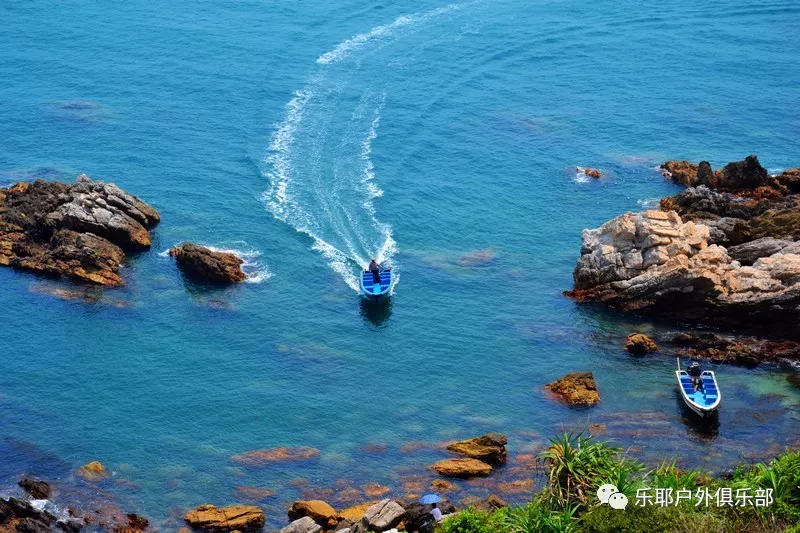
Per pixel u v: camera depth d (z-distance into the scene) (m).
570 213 119.19
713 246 100.19
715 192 116.88
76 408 87.62
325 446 83.38
